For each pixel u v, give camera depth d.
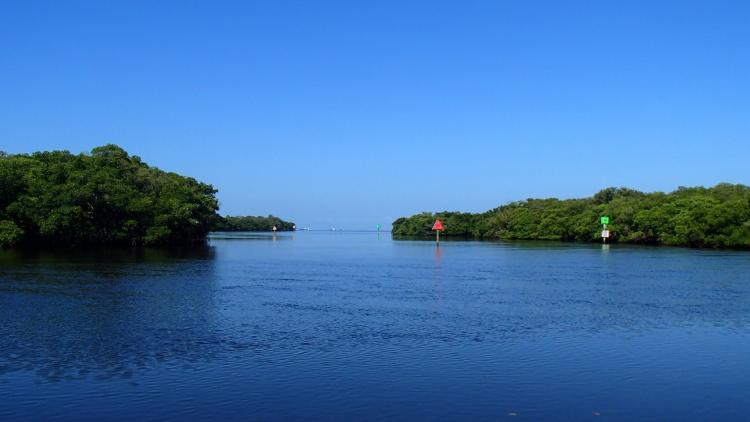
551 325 32.56
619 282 56.66
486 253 113.62
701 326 32.69
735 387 20.95
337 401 18.94
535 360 24.52
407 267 76.00
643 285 53.88
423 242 189.88
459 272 68.25
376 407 18.41
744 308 39.44
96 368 22.61
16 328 30.39
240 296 43.91
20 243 103.19
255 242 178.00
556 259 93.56
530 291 48.75
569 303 41.50
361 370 22.69
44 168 107.81
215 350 25.81
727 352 26.31
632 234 159.75
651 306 40.22
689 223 137.12
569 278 60.75
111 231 112.38
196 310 36.84
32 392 19.64
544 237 194.62
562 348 26.80
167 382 20.84
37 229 102.25
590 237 177.00
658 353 26.02
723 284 54.78
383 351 25.86
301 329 30.81
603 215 169.38
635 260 90.75
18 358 24.08
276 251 119.56
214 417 17.42
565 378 21.88
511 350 26.31
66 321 32.50
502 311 37.59
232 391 19.89
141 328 30.67
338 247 144.88
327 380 21.25
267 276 60.94
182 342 27.38
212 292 46.09
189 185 140.50
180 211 121.19
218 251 113.62
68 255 88.69
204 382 20.89
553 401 19.20
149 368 22.69
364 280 57.75
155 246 125.69
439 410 18.19
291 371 22.44
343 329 30.91
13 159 107.38
